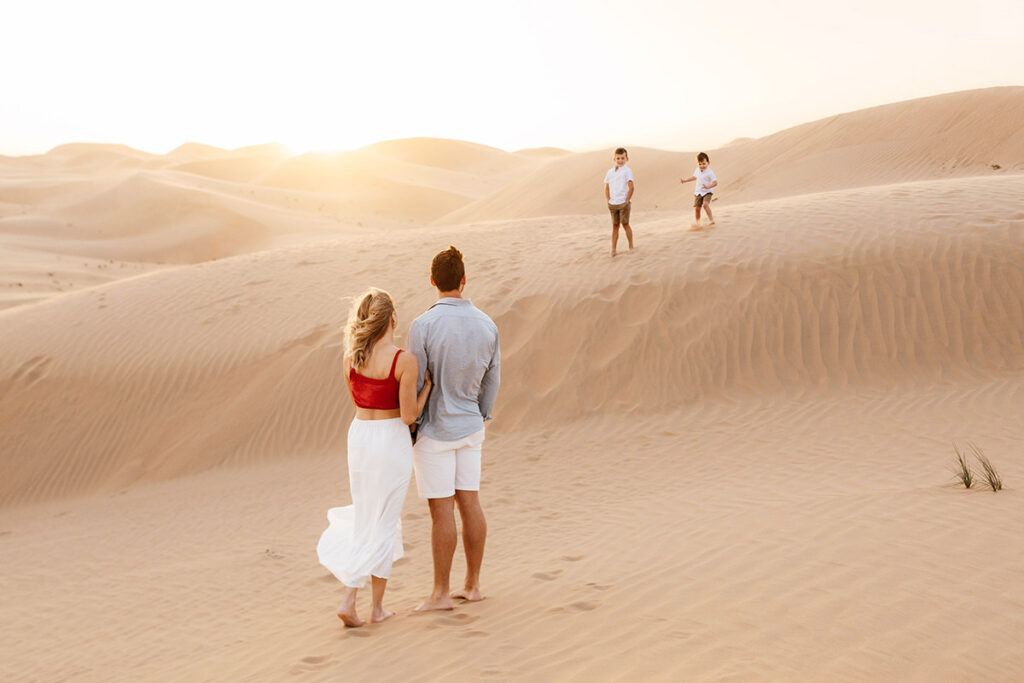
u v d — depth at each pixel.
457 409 4.59
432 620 4.47
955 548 4.55
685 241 14.05
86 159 128.25
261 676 4.14
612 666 3.50
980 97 42.00
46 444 12.80
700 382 10.99
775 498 6.62
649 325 11.91
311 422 12.26
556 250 15.66
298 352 13.38
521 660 3.70
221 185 76.12
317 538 8.43
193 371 13.55
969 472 6.06
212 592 7.11
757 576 4.52
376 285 15.48
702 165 14.79
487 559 6.38
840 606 3.92
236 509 10.09
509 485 8.96
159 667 5.20
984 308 11.02
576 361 11.76
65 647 6.30
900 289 11.51
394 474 4.50
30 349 14.61
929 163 37.94
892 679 3.14
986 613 3.66
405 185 88.88
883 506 5.62
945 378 10.15
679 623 3.96
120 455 12.52
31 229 56.19
